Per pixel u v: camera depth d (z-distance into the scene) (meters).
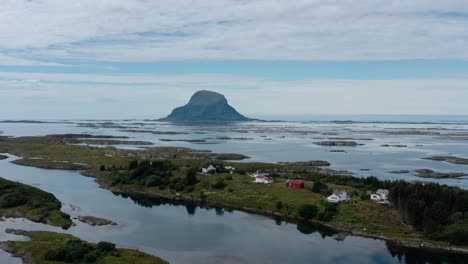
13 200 140.75
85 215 136.88
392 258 101.94
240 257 101.00
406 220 123.44
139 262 92.44
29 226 122.19
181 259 99.06
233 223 131.50
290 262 98.38
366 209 134.38
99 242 101.00
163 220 134.00
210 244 110.31
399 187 134.38
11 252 98.88
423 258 102.06
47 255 93.25
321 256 102.69
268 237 117.31
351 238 117.38
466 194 126.56
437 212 117.31
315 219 133.88
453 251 106.88
